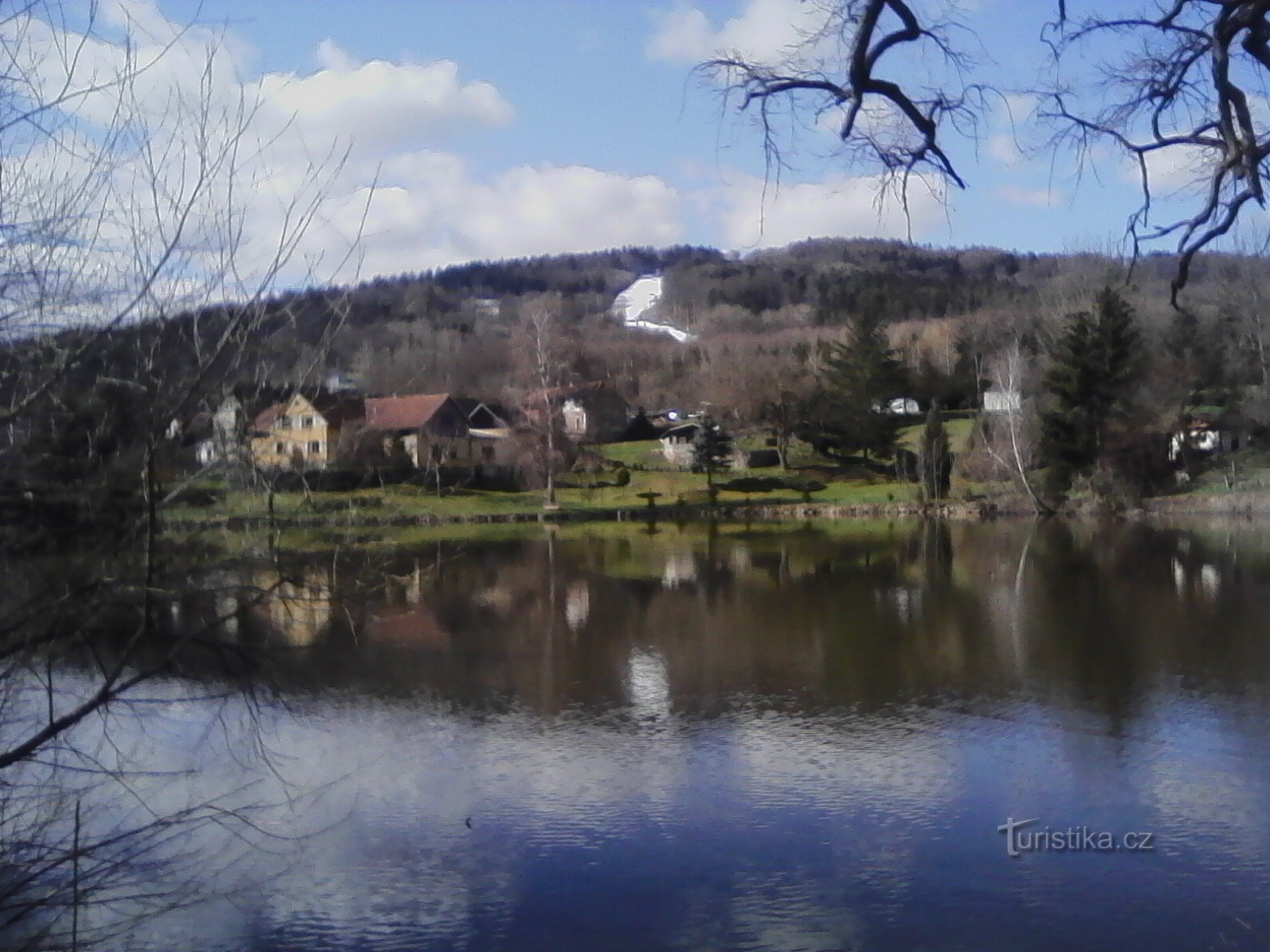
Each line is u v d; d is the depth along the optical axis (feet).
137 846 33.58
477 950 31.35
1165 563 113.80
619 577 108.88
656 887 35.65
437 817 40.98
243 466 26.55
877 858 37.70
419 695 58.85
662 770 46.57
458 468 187.42
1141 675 62.75
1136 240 20.13
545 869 37.01
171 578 24.98
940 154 18.10
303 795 42.57
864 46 16.90
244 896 33.81
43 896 28.12
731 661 68.49
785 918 33.32
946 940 32.09
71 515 23.56
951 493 198.49
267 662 41.14
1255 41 17.20
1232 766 46.32
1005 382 193.06
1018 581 103.24
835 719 54.65
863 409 228.63
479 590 99.71
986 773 46.06
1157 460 181.68
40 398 21.88
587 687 61.31
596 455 224.74
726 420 244.63
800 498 203.51
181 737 46.65
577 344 230.89
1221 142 18.93
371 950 31.58
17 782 29.71
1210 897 34.27
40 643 23.93
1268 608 84.74
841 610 87.61
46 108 22.17
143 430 23.08
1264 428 177.17
